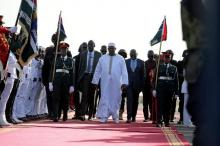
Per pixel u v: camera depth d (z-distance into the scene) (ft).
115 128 49.67
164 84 56.08
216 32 8.64
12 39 45.24
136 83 67.46
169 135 42.01
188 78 9.69
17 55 47.37
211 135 8.63
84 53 68.49
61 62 60.54
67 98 61.16
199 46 9.29
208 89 8.74
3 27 42.55
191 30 9.71
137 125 57.72
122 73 64.64
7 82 46.34
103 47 75.41
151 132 45.42
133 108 69.67
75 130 44.60
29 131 41.55
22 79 56.03
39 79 63.21
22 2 47.83
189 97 9.95
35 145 30.37
